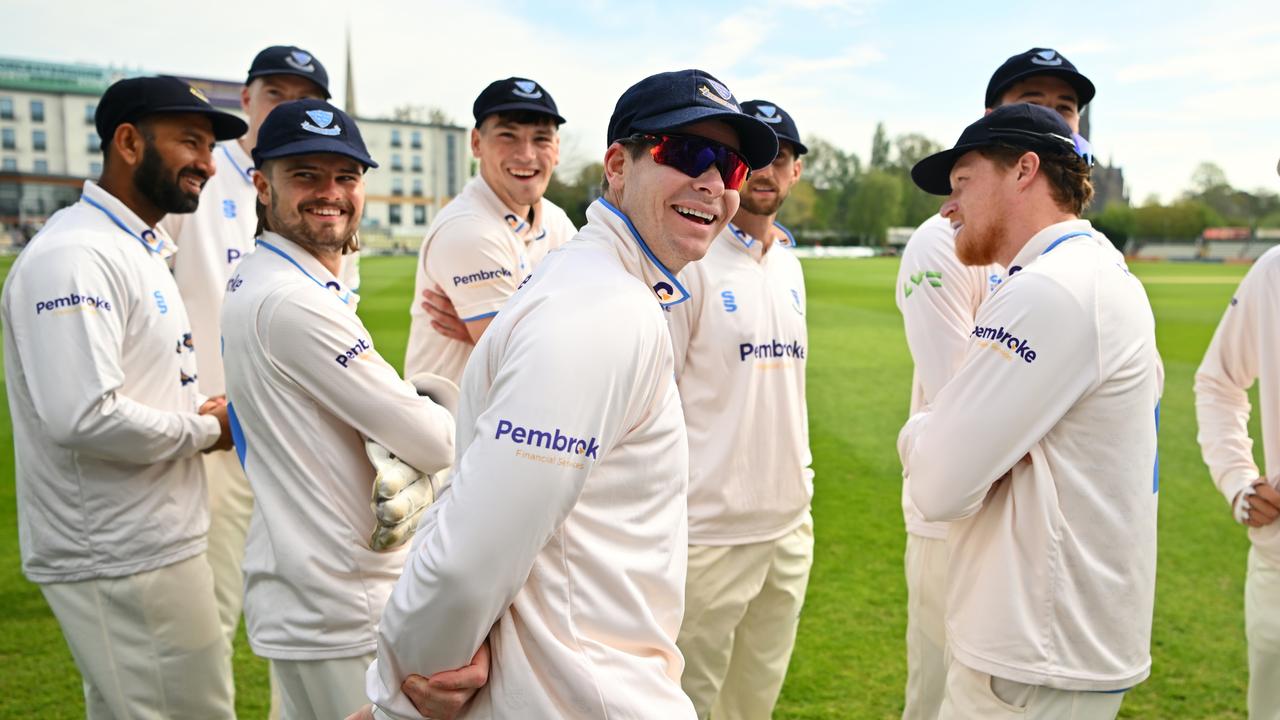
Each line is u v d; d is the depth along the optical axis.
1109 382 1.92
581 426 1.29
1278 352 2.72
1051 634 1.94
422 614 1.32
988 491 2.04
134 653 2.56
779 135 2.73
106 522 2.50
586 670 1.36
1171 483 6.19
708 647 2.83
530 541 1.29
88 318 2.39
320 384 2.02
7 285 2.53
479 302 3.17
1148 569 2.00
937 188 2.50
